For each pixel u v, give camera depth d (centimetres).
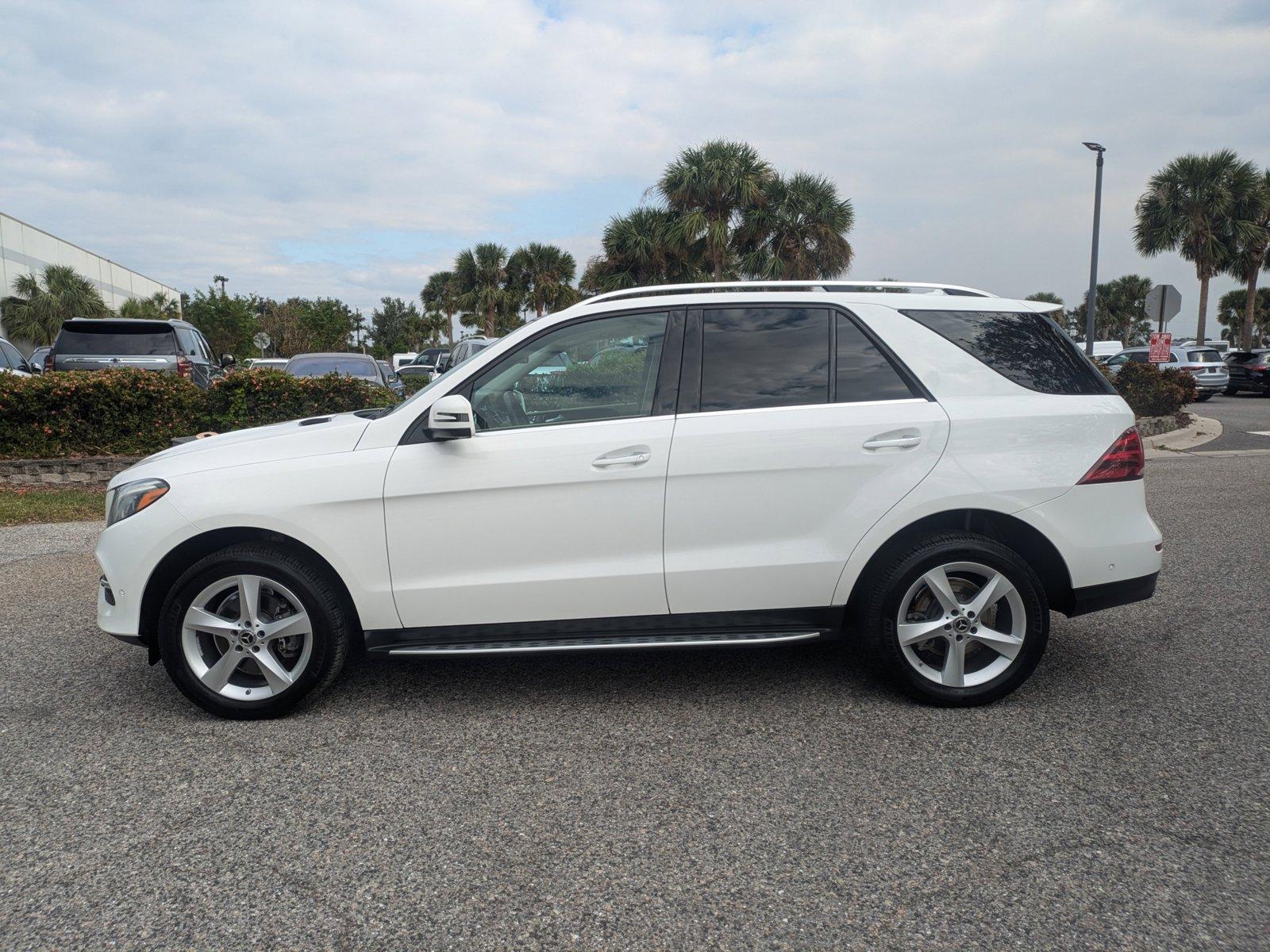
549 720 373
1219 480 1025
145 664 448
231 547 368
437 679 423
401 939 229
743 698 394
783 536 370
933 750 338
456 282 4722
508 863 265
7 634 500
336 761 336
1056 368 383
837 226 3069
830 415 369
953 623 369
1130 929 230
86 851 272
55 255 4991
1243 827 279
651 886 252
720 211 3059
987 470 366
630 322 381
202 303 4672
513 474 362
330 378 1080
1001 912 238
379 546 364
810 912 239
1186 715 368
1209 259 4028
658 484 364
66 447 1045
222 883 255
